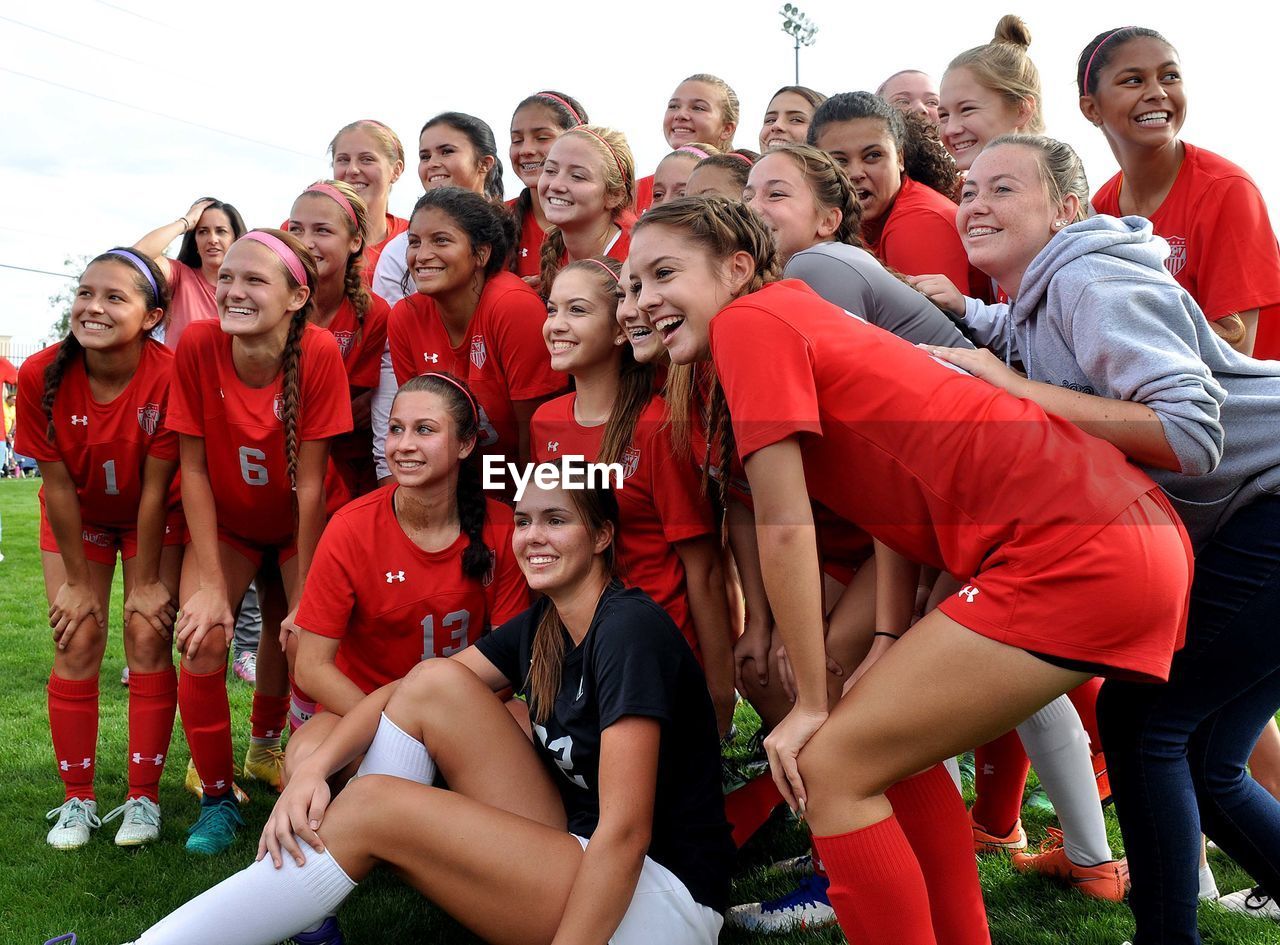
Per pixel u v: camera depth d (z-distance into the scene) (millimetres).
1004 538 2115
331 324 4383
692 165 4348
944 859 2486
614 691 2486
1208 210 3416
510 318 3758
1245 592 2379
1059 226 2662
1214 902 2986
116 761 4516
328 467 4266
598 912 2338
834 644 3041
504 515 3414
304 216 4250
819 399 2209
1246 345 3451
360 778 2557
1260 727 2545
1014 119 3812
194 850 3613
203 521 3742
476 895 2469
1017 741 3318
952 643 2084
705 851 2611
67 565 3854
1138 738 2447
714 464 3068
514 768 2727
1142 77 3354
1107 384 2250
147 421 3812
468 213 3746
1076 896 3092
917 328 2811
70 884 3352
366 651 3410
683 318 2455
